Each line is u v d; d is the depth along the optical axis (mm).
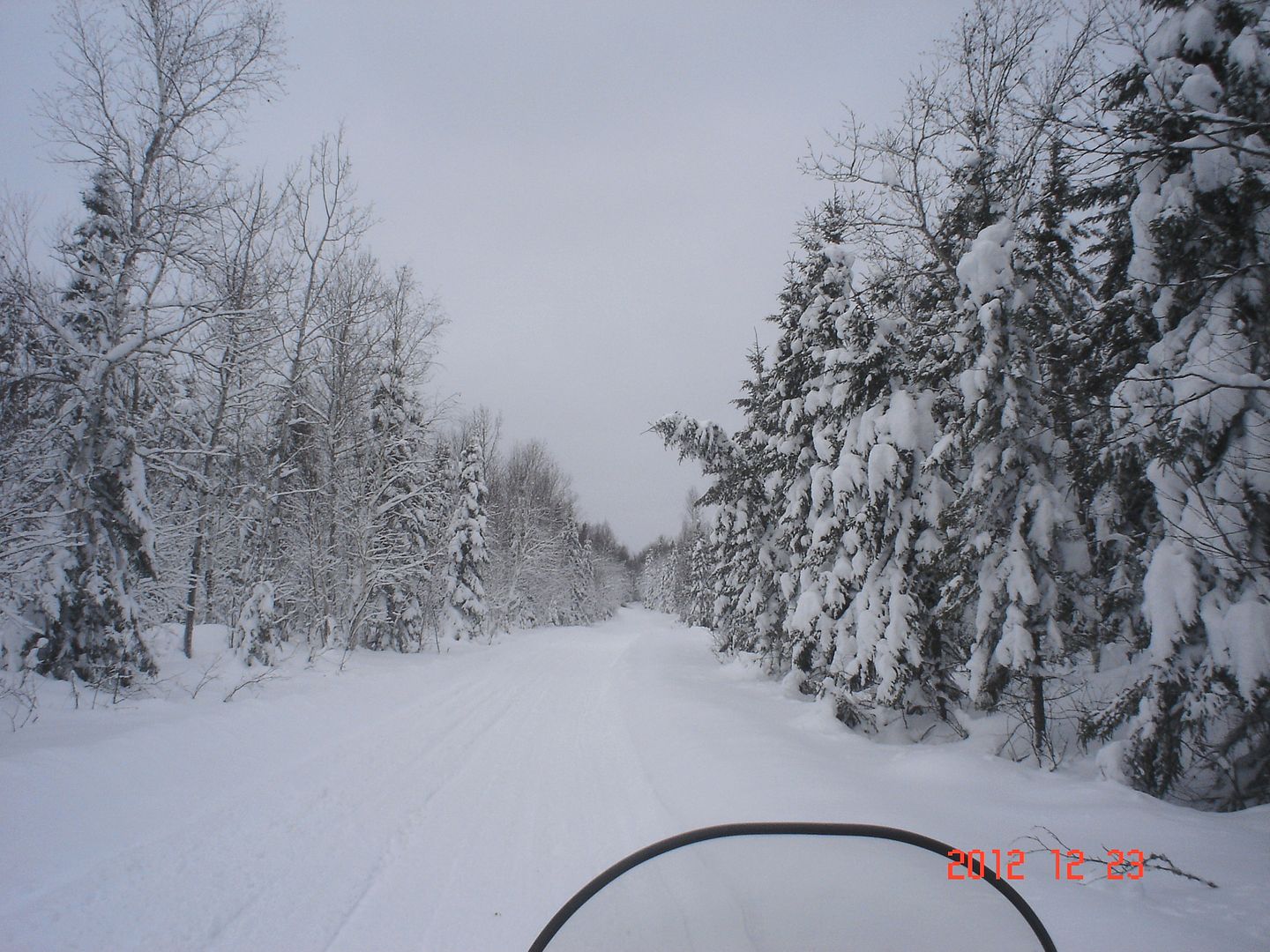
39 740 7855
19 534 10297
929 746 9523
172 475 14242
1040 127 8500
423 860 5852
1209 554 6895
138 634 11586
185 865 5559
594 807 7371
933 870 2049
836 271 12852
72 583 10938
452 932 4594
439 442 29500
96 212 13289
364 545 20891
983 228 10555
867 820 5781
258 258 16953
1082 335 9484
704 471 21312
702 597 33719
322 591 20891
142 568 12328
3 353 11375
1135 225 7926
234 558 20672
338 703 12914
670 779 8031
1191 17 7520
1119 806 6465
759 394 18906
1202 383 7141
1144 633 8969
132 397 13477
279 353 18656
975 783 7594
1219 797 7430
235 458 18141
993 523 9477
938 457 9812
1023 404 9477
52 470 11172
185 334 13195
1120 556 9266
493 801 7570
